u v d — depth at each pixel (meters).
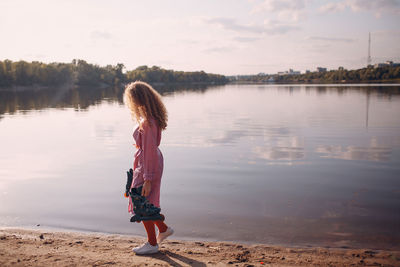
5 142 11.41
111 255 3.35
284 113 21.53
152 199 3.14
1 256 3.23
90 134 13.19
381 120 16.70
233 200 5.45
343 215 4.76
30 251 3.41
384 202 5.29
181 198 5.56
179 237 4.04
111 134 13.18
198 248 3.65
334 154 9.07
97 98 47.44
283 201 5.39
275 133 13.12
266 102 33.16
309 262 3.27
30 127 15.49
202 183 6.45
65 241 3.80
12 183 6.51
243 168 7.63
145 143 3.02
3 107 29.42
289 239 3.97
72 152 9.59
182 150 9.83
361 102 29.64
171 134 12.98
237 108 26.31
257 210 4.98
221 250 3.60
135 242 3.83
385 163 7.95
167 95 52.75
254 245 3.77
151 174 3.04
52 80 133.75
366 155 8.88
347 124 15.46
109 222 4.53
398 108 23.09
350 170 7.36
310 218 4.66
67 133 13.51
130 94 3.06
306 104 29.02
